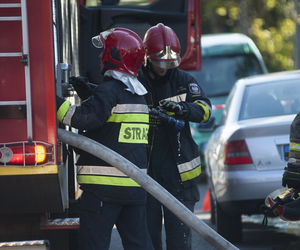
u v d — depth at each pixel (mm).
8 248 13508
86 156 14680
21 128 13359
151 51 16438
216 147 23062
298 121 16219
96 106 14188
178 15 25281
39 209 14359
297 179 16141
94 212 14484
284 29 92750
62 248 16047
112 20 24234
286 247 20875
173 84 17078
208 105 17172
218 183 21641
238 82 25812
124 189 14516
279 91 23594
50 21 13273
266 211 17156
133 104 14891
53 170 13383
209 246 21844
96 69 23875
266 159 20688
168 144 16859
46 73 13320
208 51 49656
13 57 13336
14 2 13242
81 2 24281
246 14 91312
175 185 16812
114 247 21828
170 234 16672
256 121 22031
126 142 14711
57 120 13922
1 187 13648
